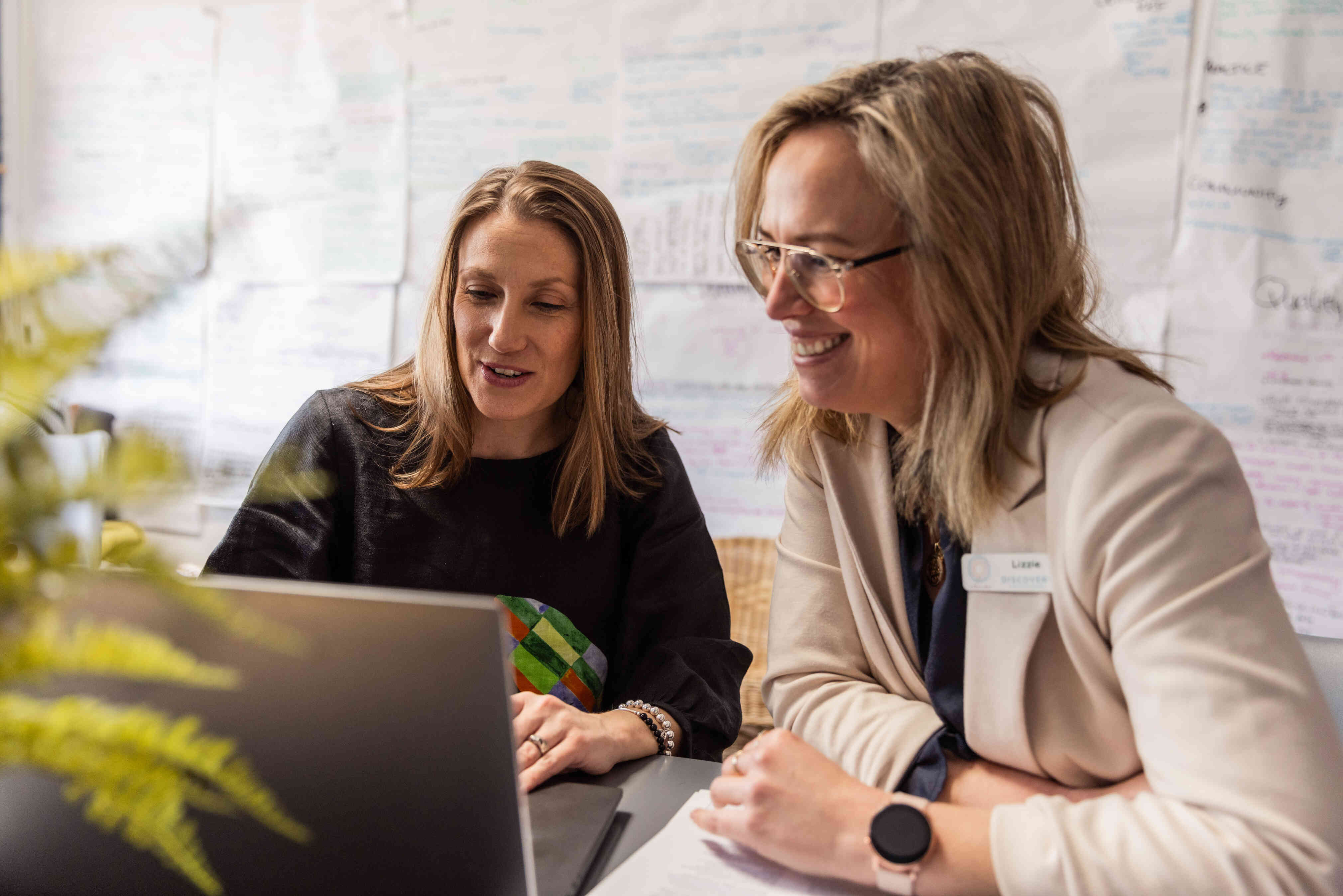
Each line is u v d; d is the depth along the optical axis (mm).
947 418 777
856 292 780
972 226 738
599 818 794
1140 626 663
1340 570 2234
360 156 3086
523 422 1301
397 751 569
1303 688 627
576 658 1245
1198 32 2293
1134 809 636
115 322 345
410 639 550
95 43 3326
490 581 1269
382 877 596
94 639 342
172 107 3264
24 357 332
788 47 2650
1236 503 683
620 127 2824
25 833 596
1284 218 2254
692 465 2771
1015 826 649
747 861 728
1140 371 801
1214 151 2297
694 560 1323
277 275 3156
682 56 2754
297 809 579
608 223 1285
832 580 981
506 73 2936
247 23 3182
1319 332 2236
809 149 786
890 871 654
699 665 1197
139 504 328
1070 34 2395
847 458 962
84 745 337
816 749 853
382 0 3047
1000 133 762
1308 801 592
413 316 3051
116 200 3328
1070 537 716
